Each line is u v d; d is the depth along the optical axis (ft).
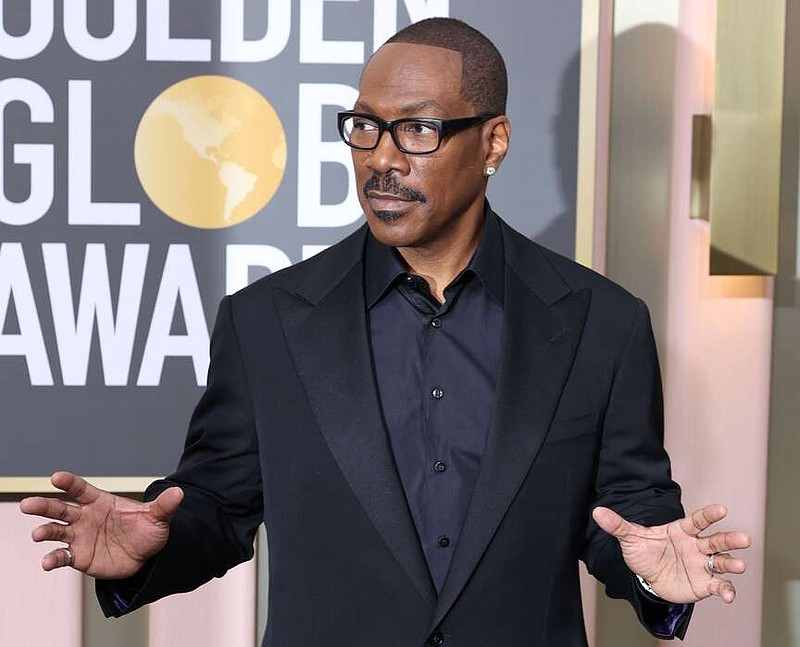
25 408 8.30
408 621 5.36
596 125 8.33
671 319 8.62
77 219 8.25
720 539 4.92
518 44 8.25
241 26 8.21
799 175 8.70
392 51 5.53
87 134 8.21
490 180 8.32
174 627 8.54
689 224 8.55
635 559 5.07
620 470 5.89
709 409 8.66
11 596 8.48
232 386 5.96
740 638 8.79
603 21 8.40
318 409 5.56
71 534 5.05
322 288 5.88
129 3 8.18
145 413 8.36
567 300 5.91
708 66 8.45
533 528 5.51
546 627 5.57
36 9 8.16
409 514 5.38
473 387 5.64
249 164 8.29
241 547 6.06
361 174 5.47
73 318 8.29
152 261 8.30
